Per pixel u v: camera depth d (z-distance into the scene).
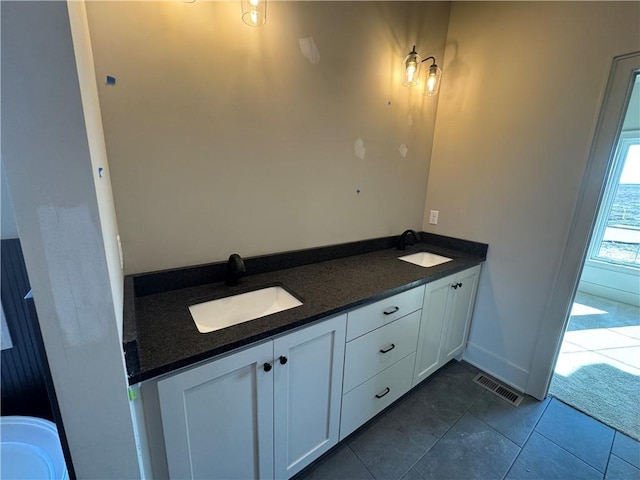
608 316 3.03
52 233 0.53
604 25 1.35
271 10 1.25
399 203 2.09
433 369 1.85
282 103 1.38
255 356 0.94
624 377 2.03
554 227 1.62
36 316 0.56
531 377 1.80
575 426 1.59
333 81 1.53
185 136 1.14
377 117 1.78
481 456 1.40
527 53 1.61
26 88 0.47
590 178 1.47
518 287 1.81
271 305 1.36
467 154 1.97
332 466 1.34
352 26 1.53
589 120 1.44
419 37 1.83
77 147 0.52
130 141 1.03
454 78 1.96
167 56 1.05
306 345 1.08
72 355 0.60
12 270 1.05
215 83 1.17
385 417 1.62
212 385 0.88
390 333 1.43
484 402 1.75
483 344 2.04
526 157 1.69
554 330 1.68
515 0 1.62
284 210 1.51
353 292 1.28
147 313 1.03
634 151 3.26
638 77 1.35
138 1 0.97
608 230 3.55
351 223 1.84
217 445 0.94
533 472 1.33
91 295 0.58
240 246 1.40
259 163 1.37
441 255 2.03
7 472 1.06
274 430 1.07
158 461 0.85
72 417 0.63
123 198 1.06
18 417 1.11
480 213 1.95
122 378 0.65
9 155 0.48
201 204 1.24
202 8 1.09
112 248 0.75
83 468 0.68
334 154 1.64
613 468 1.35
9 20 0.44
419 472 1.32
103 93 0.95
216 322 1.19
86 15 0.86
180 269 1.23
